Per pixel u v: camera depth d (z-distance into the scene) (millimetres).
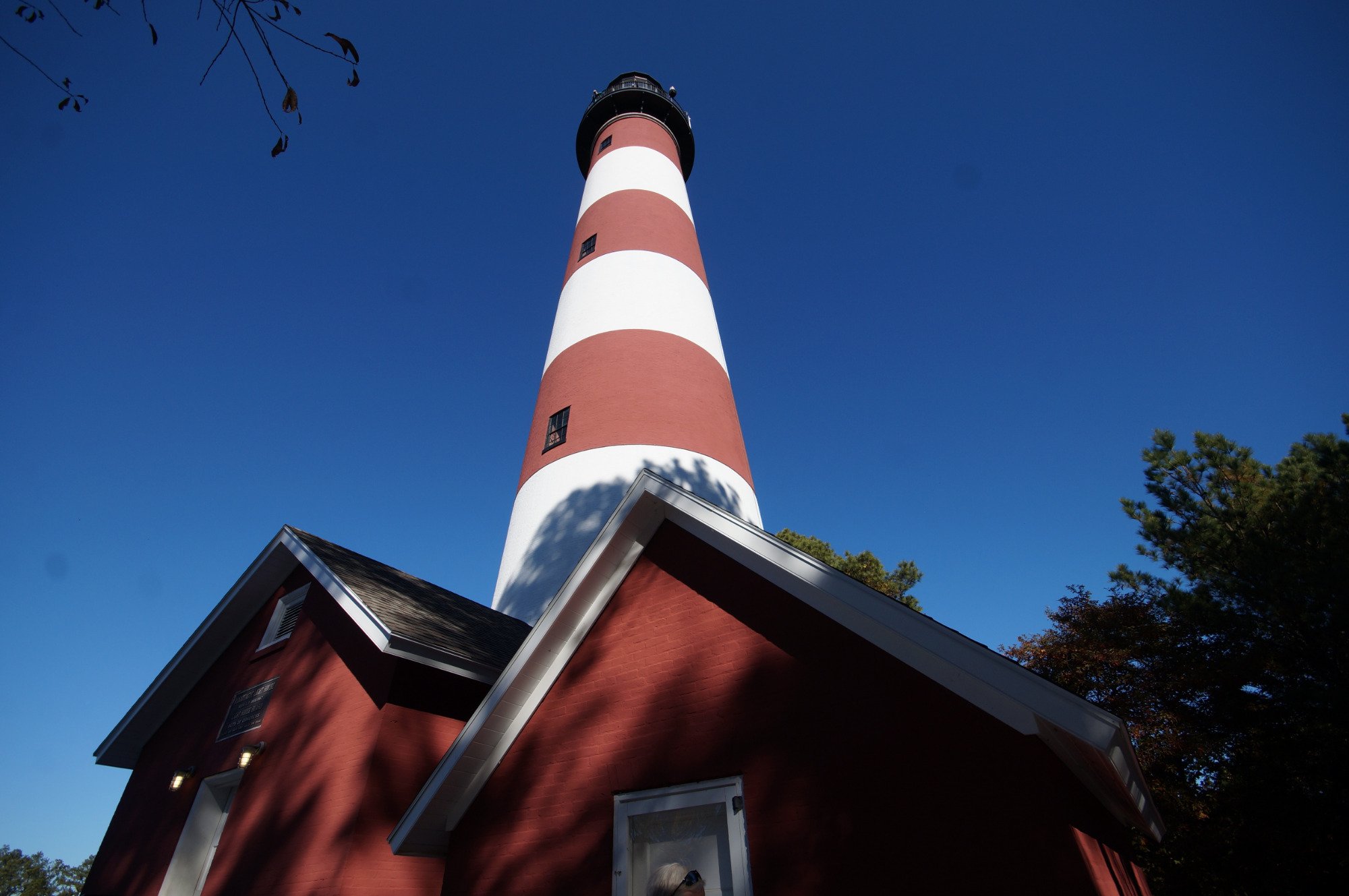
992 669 4895
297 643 9883
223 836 8773
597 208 20562
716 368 16734
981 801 4793
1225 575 11820
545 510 13750
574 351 16375
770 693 5926
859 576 25500
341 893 6914
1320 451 11930
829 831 5199
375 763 7684
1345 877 9891
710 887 5574
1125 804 6426
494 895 6504
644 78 26641
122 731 11094
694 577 6867
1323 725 10148
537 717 7191
